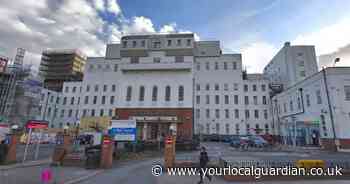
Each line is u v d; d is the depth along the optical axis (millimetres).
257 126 53281
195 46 61469
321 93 30891
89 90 62938
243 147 31422
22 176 11031
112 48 65312
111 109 60062
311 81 33688
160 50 51531
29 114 43844
